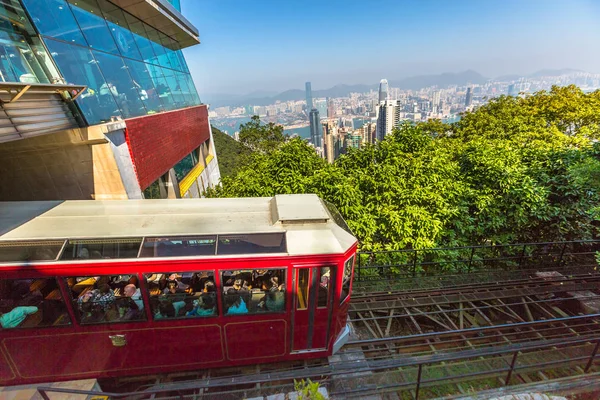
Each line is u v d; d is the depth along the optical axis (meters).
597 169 7.98
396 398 5.75
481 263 10.58
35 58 6.87
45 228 5.17
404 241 9.16
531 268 10.26
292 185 9.58
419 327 7.61
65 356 5.25
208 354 5.64
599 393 5.00
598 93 21.25
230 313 5.35
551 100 20.39
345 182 9.29
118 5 11.20
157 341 5.38
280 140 26.06
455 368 6.44
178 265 4.95
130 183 9.23
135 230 5.18
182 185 14.93
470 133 19.77
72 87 6.81
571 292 8.80
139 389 5.90
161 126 11.77
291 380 5.98
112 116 8.97
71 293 4.89
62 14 8.12
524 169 9.98
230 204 6.38
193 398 5.64
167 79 14.52
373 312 8.33
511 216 9.98
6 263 4.63
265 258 5.09
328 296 5.53
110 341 5.25
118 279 4.99
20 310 4.87
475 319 8.42
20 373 5.27
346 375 6.08
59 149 8.33
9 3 6.45
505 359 6.70
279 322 5.54
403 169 10.00
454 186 9.75
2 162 8.38
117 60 10.32
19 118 5.99
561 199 10.26
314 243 5.30
